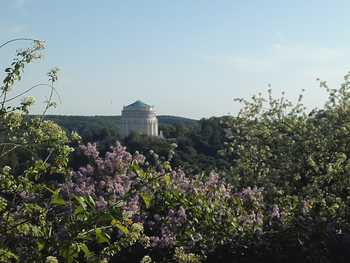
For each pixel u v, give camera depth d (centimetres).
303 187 1509
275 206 1094
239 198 1048
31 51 510
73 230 405
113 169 961
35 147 505
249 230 938
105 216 401
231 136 1931
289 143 1684
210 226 923
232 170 1731
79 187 909
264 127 1823
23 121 516
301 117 1819
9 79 503
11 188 497
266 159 1742
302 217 1016
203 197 962
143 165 948
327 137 1633
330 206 1220
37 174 506
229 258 909
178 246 857
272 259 930
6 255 411
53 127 520
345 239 999
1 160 480
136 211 824
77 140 552
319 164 1603
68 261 401
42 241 429
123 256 819
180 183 982
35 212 481
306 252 949
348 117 1709
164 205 898
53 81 533
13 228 445
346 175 1434
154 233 880
